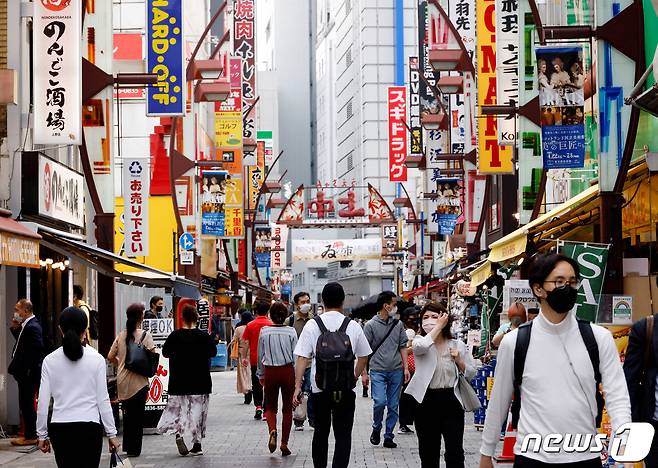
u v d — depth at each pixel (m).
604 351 6.66
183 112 30.09
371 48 123.38
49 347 25.06
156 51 30.05
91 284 32.81
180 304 26.33
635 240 22.20
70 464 10.41
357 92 129.38
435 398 12.28
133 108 47.97
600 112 19.53
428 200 53.25
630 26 19.67
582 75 21.27
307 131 193.00
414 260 70.25
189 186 41.72
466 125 37.41
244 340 23.81
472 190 38.47
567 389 6.59
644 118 20.59
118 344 17.41
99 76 24.23
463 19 37.88
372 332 18.17
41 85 21.03
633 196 20.95
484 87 29.98
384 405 18.16
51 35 21.06
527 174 27.14
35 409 18.48
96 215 24.20
